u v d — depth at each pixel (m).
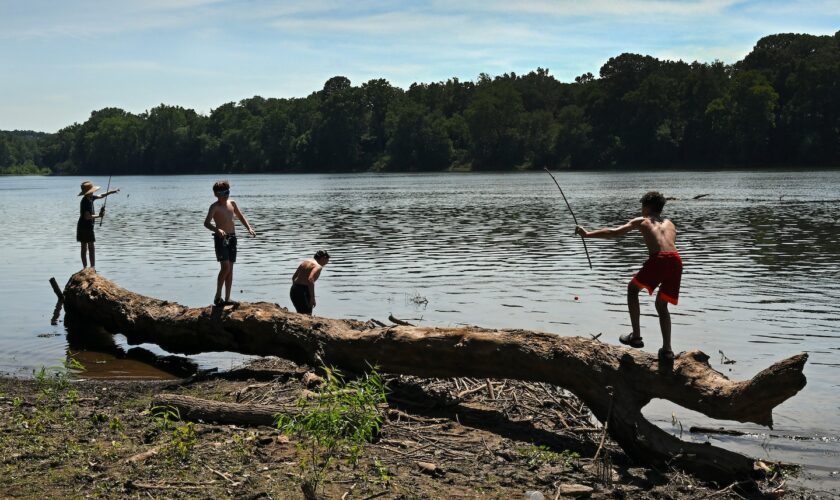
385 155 177.12
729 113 130.00
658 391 7.79
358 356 10.00
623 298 16.72
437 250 25.59
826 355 11.73
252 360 12.10
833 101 123.69
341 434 6.89
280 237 30.44
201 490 6.30
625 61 153.62
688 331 13.43
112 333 14.04
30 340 13.86
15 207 56.91
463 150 170.75
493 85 186.88
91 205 17.03
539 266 21.64
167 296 17.53
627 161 142.50
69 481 6.44
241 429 8.12
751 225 31.91
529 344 8.65
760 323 13.98
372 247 26.67
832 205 42.19
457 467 7.18
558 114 169.38
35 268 22.66
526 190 68.94
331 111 178.62
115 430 7.96
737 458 7.26
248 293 17.91
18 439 7.55
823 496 6.88
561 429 8.62
